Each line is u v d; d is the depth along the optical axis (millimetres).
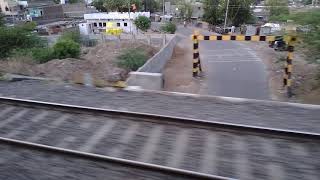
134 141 7336
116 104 9719
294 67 19922
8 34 27375
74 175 6105
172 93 10672
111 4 90688
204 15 72500
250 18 70375
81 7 96875
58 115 8906
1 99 10117
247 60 25766
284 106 9156
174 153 6781
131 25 74000
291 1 68875
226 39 18047
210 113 8742
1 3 88938
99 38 52312
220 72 21484
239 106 9258
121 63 22422
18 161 6660
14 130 8242
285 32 16203
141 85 13039
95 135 7730
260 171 6062
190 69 23391
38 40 30562
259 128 7246
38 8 86188
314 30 14797
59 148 6848
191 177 5840
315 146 6719
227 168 6199
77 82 12562
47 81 13047
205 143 7090
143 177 5941
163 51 26641
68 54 25641
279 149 6711
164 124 7977
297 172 5984
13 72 15438
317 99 12289
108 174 6082
